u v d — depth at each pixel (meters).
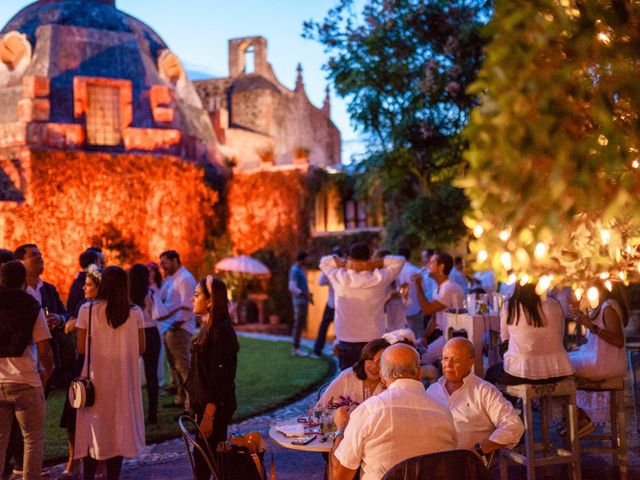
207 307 5.32
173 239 21.91
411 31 15.68
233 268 19.98
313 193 22.84
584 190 2.15
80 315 5.77
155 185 21.69
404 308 8.41
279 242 22.81
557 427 7.19
